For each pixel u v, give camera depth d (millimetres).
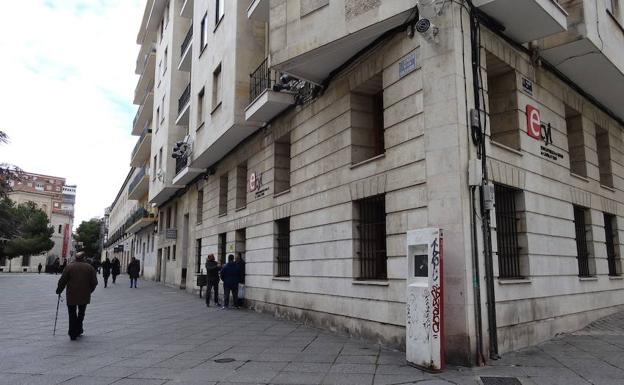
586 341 8211
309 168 11195
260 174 14109
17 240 64375
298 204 11602
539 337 8164
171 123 25453
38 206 90062
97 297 19391
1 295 21109
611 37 9828
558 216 9383
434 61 7664
